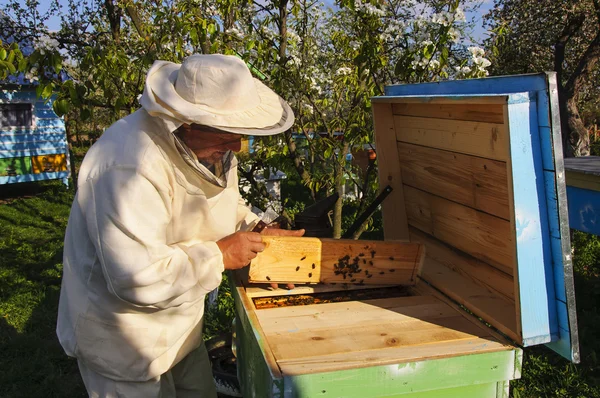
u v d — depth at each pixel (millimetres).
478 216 1536
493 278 1524
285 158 3723
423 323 1431
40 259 5375
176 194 1441
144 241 1322
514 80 1202
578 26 5707
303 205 6207
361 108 3164
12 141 9352
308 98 3424
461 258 1697
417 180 1907
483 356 1215
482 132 1383
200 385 1899
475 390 1296
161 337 1574
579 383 2654
